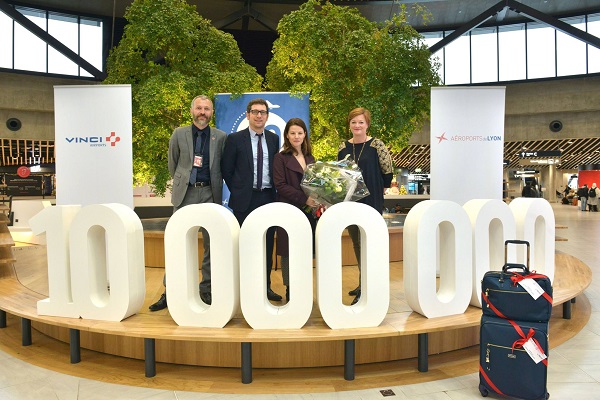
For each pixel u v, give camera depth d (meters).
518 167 30.89
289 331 2.85
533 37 17.17
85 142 4.96
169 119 6.90
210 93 6.71
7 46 14.52
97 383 2.86
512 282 2.60
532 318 2.55
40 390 2.75
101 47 16.05
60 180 4.98
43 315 3.23
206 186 3.54
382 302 2.95
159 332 2.82
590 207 21.22
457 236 3.20
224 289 2.91
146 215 9.36
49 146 16.94
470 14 16.44
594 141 19.70
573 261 5.77
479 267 3.37
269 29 15.64
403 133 7.08
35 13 14.99
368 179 3.51
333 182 3.14
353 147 3.64
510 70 17.66
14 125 15.05
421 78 6.73
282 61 7.16
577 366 3.05
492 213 3.40
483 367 2.63
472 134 5.16
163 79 6.60
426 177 29.83
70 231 3.13
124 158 4.97
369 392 2.72
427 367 3.05
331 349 3.13
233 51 7.42
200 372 3.05
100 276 3.24
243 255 2.89
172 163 3.62
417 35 6.90
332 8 7.09
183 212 2.95
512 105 17.81
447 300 3.20
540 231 3.98
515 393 2.54
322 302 2.88
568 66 16.80
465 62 18.12
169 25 6.61
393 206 11.19
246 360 2.85
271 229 3.53
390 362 3.22
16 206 10.59
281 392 2.73
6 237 5.32
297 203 3.34
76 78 15.34
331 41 6.82
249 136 3.50
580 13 16.36
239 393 2.73
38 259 6.38
